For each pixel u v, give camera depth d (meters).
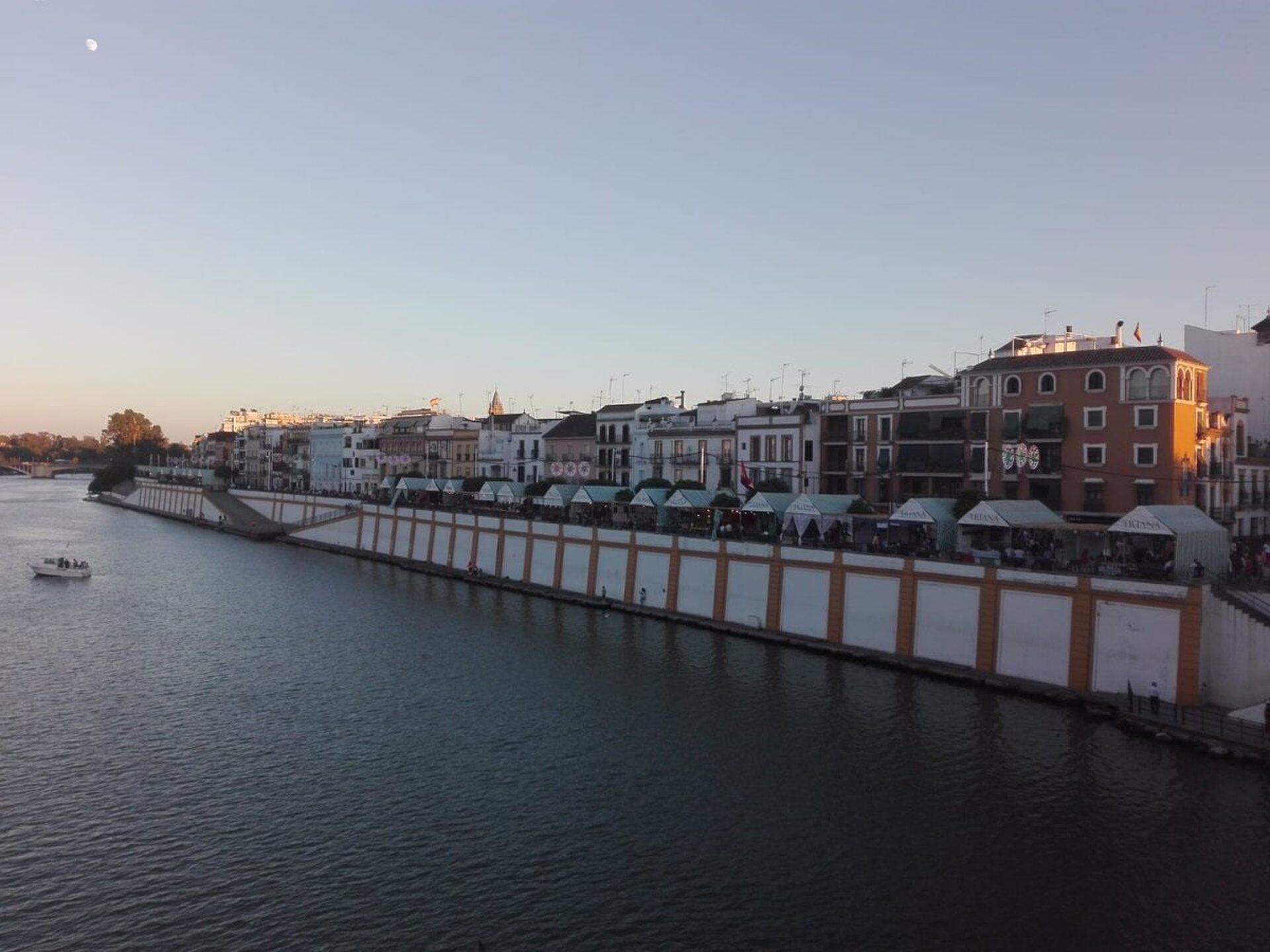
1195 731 48.78
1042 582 59.94
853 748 51.09
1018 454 69.06
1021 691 58.81
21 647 77.62
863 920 34.72
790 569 77.06
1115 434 74.25
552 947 33.12
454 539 124.44
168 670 69.94
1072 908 35.25
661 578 89.94
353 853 40.00
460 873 38.25
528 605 96.69
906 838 40.88
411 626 86.00
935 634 66.06
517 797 45.75
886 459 92.81
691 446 114.00
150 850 40.28
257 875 38.22
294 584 113.69
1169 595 54.06
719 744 52.44
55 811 44.12
